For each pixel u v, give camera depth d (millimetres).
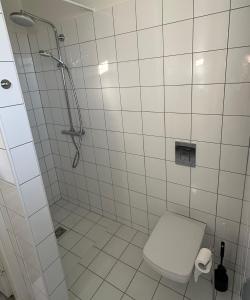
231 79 1261
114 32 1573
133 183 2004
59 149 2500
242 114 1292
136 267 1834
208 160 1509
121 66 1640
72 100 2086
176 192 1760
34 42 2105
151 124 1668
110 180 2172
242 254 1528
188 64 1364
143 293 1629
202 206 1665
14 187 1113
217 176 1514
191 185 1657
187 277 1262
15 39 2055
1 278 1579
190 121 1485
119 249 2018
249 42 1151
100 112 1928
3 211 1306
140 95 1633
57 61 1864
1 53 950
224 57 1241
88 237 2184
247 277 1357
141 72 1562
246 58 1184
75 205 2686
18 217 1215
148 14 1394
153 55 1469
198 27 1262
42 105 2398
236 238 1592
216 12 1189
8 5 1797
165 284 1676
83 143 2205
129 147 1877
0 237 1385
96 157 2170
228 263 1703
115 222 2350
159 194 1872
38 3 1767
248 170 1372
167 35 1374
